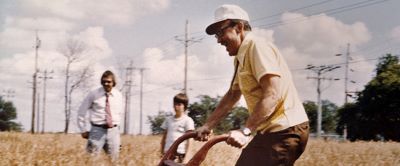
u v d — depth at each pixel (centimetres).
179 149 841
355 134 6856
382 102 6425
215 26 373
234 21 365
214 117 416
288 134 352
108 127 859
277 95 340
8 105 11275
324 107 9838
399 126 6397
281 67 358
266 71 340
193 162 352
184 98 851
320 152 1504
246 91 369
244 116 7519
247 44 359
